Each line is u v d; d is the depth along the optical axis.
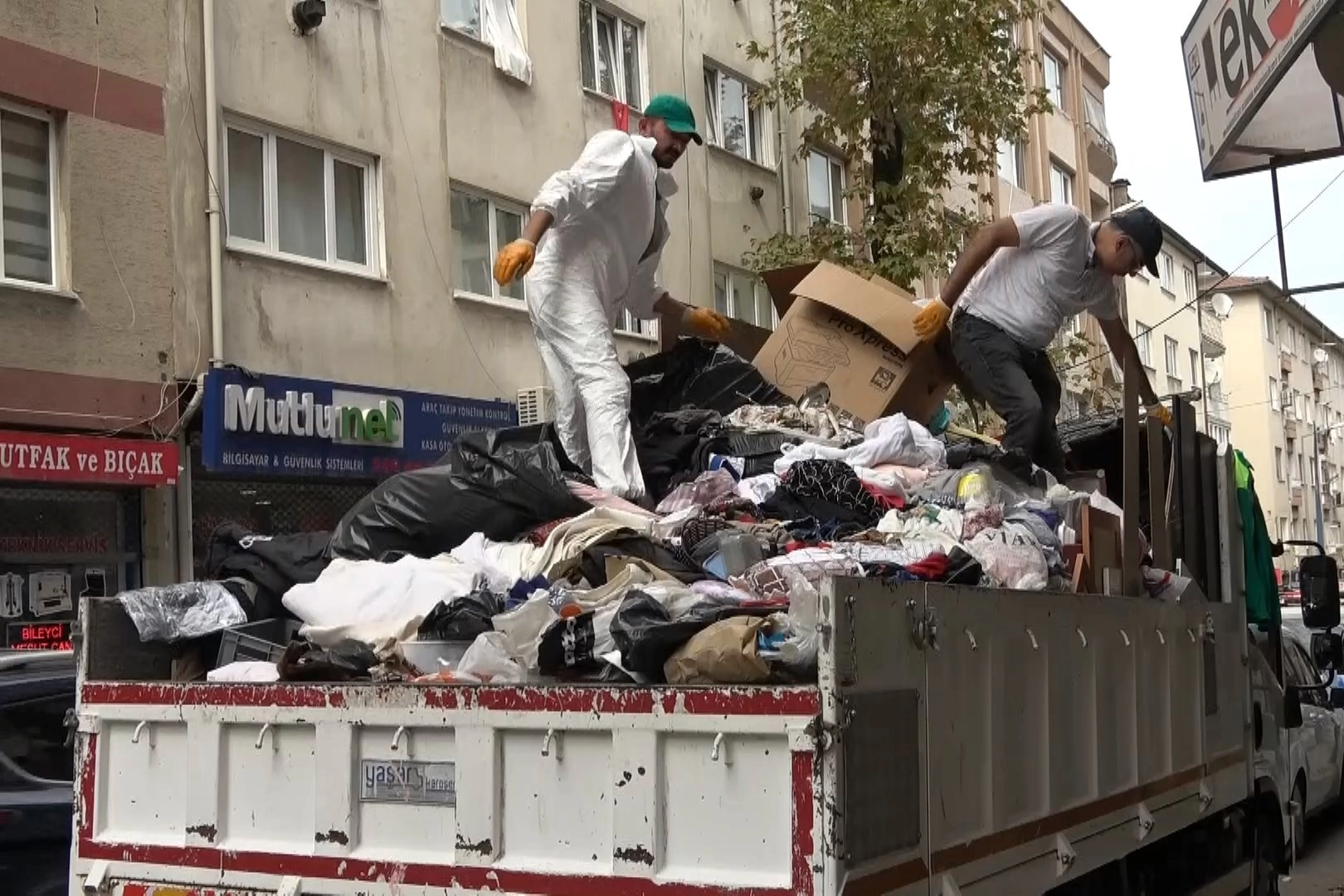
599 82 17.92
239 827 3.71
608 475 5.33
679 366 6.52
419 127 14.96
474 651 3.70
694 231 19.12
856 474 5.20
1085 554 4.78
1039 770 3.97
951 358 6.86
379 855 3.48
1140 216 6.61
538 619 3.72
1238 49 7.66
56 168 11.59
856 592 3.07
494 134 15.96
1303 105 8.37
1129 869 4.84
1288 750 7.08
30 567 11.16
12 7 11.16
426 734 3.47
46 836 5.32
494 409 15.52
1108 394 19.95
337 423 13.55
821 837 2.95
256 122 13.27
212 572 4.96
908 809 3.21
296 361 13.40
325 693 3.59
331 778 3.56
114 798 3.91
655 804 3.15
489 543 4.74
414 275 14.78
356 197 14.40
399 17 14.78
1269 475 56.81
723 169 19.89
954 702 3.48
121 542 11.89
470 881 3.35
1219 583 6.19
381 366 14.29
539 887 3.27
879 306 6.61
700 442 5.76
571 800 3.28
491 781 3.35
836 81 17.55
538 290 5.57
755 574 4.02
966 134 24.81
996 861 3.66
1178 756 5.21
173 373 12.25
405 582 4.33
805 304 6.80
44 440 10.94
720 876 3.08
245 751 3.72
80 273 11.55
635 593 3.56
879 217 17.36
